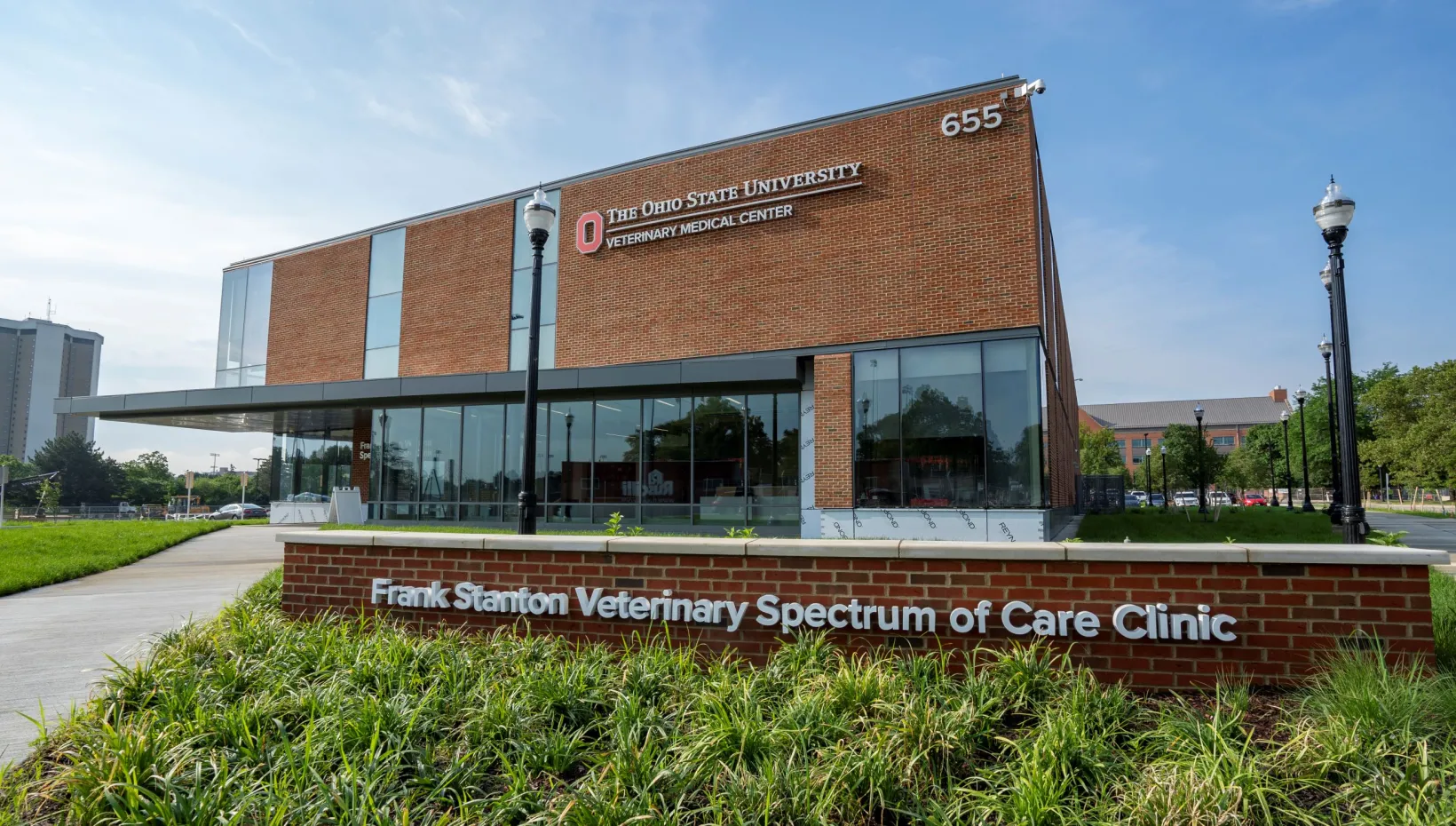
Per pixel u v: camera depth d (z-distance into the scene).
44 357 178.00
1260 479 71.50
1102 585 4.82
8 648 6.69
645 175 21.27
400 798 3.39
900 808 3.30
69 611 8.60
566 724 4.21
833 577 5.30
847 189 18.56
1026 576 4.95
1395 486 81.06
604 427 20.88
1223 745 3.45
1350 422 10.33
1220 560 4.64
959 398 16.95
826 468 17.95
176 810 3.10
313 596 6.70
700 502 19.59
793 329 18.80
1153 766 3.48
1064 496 28.95
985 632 4.97
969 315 17.05
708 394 19.80
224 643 5.54
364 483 27.61
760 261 19.39
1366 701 3.68
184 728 3.95
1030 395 16.36
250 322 28.77
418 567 6.38
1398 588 4.42
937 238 17.53
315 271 27.39
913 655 4.99
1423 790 3.05
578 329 21.83
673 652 5.25
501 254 23.61
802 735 3.77
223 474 112.75
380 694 4.46
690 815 3.27
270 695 4.41
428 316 24.75
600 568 5.84
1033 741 3.75
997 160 17.12
